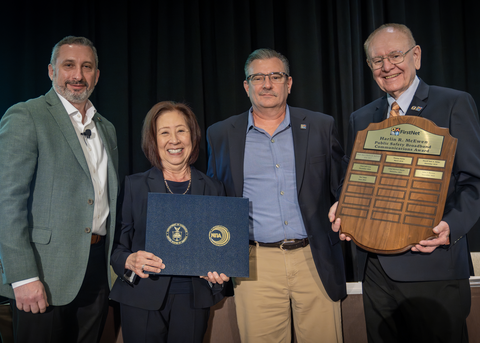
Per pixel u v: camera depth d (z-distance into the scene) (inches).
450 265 58.3
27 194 59.2
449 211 56.1
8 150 58.7
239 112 116.9
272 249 69.3
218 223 62.2
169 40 115.6
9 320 78.3
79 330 66.6
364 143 61.8
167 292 61.9
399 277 59.3
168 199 62.2
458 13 119.1
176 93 114.3
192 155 69.1
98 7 115.9
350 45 114.1
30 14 112.8
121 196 67.3
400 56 62.4
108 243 67.4
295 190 69.8
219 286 62.8
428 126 58.3
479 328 82.2
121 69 113.2
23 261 56.7
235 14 117.7
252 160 71.4
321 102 114.1
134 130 115.0
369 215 57.9
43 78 112.8
